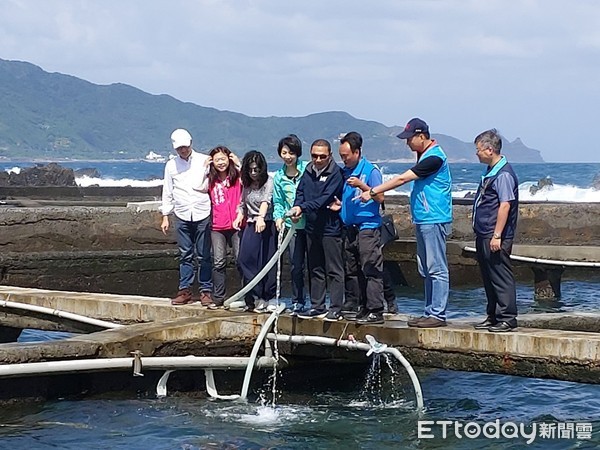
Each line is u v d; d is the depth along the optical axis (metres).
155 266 15.17
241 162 8.98
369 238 8.27
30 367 7.46
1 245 14.45
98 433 7.30
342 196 8.35
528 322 9.25
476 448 7.20
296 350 8.59
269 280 9.02
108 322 9.77
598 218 18.83
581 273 17.55
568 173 79.94
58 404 7.93
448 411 8.21
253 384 8.70
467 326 8.05
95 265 14.78
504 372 7.69
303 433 7.46
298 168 8.65
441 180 7.98
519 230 18.36
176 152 9.61
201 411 8.00
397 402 8.52
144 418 7.72
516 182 7.64
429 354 7.99
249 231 8.98
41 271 14.44
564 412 8.29
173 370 8.29
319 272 8.59
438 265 8.05
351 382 8.91
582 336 7.49
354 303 8.66
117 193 26.44
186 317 8.90
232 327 8.66
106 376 8.17
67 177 35.19
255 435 7.38
